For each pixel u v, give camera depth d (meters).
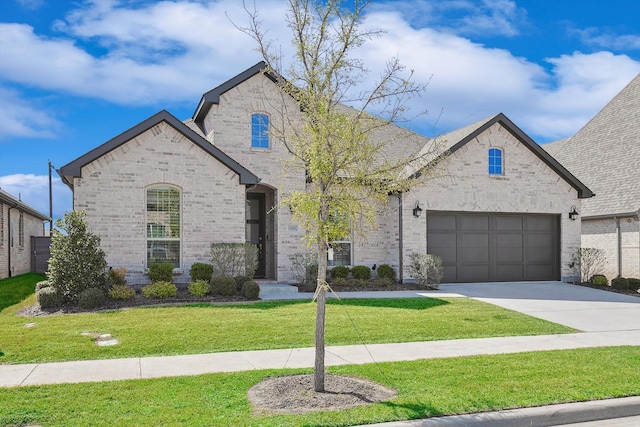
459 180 19.91
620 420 6.57
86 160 15.45
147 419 5.86
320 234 7.21
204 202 16.72
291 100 18.62
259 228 19.97
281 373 7.92
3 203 22.91
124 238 15.86
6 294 16.91
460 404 6.49
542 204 20.92
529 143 20.62
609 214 21.00
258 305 13.84
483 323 12.16
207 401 6.55
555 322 12.65
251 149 18.42
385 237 20.16
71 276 13.55
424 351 9.50
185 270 16.44
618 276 21.00
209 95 18.06
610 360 8.80
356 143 7.37
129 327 10.96
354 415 6.09
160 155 16.30
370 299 15.30
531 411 6.34
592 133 26.39
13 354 8.96
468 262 20.17
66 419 5.89
